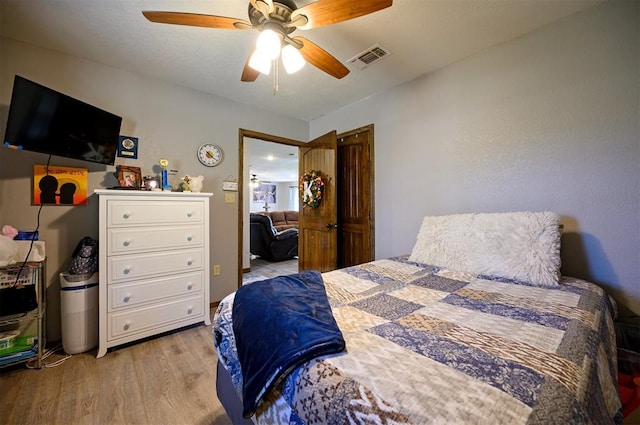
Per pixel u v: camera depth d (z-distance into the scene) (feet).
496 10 5.44
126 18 5.61
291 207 37.91
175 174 8.59
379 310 3.69
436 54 7.04
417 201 8.38
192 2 5.20
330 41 6.47
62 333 6.33
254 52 4.80
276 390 2.54
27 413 4.51
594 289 4.51
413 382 2.04
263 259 18.43
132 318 6.63
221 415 4.55
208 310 7.91
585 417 1.86
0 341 5.53
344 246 10.96
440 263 6.13
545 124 5.93
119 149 7.61
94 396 4.94
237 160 10.03
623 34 5.03
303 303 3.38
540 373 2.14
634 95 4.94
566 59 5.65
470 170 7.16
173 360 6.11
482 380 2.05
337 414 1.95
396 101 8.88
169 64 7.42
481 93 6.93
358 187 10.36
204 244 7.80
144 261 6.80
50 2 5.13
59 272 6.77
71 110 6.15
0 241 5.37
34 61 6.52
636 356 4.18
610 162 5.18
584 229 5.46
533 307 3.72
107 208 6.29
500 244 5.52
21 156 6.38
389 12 5.49
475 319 3.34
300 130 12.12
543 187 5.98
